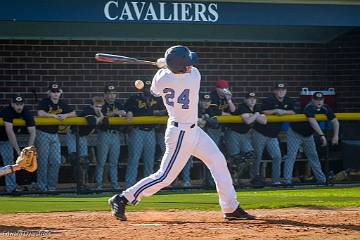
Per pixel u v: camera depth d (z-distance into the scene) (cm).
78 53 3828
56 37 3775
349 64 4059
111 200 2077
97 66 3850
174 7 3569
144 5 3538
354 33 4034
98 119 3186
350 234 1825
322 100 3441
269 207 2445
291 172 3462
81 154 3206
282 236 1781
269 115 3425
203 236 1777
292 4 3716
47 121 3134
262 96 4050
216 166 2062
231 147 3372
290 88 4078
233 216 2092
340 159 3628
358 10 3794
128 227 1944
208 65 3984
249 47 4031
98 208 2467
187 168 3316
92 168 3394
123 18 3522
